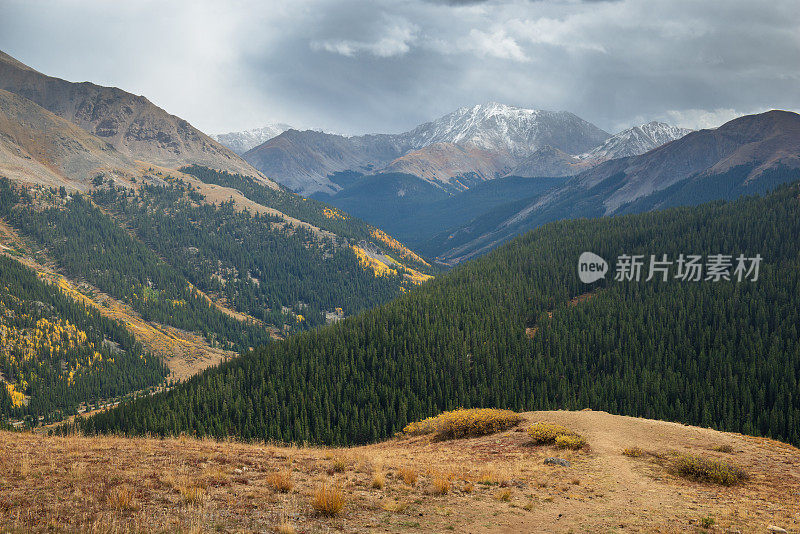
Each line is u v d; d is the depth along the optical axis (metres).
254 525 17.11
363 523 18.23
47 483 20.47
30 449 27.69
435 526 18.50
